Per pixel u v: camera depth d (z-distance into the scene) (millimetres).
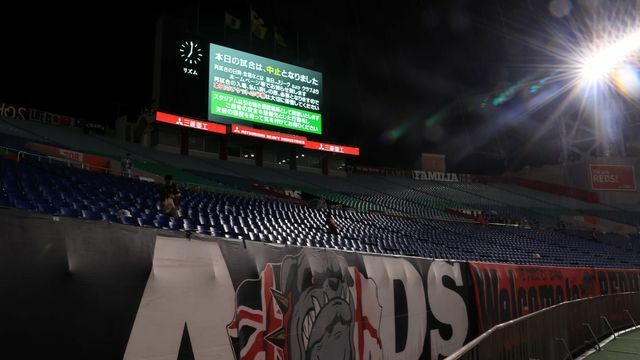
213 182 22984
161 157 25641
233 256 4141
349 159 39188
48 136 22750
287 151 32750
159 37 25250
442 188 37438
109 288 3082
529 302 9438
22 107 26750
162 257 3500
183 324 3525
